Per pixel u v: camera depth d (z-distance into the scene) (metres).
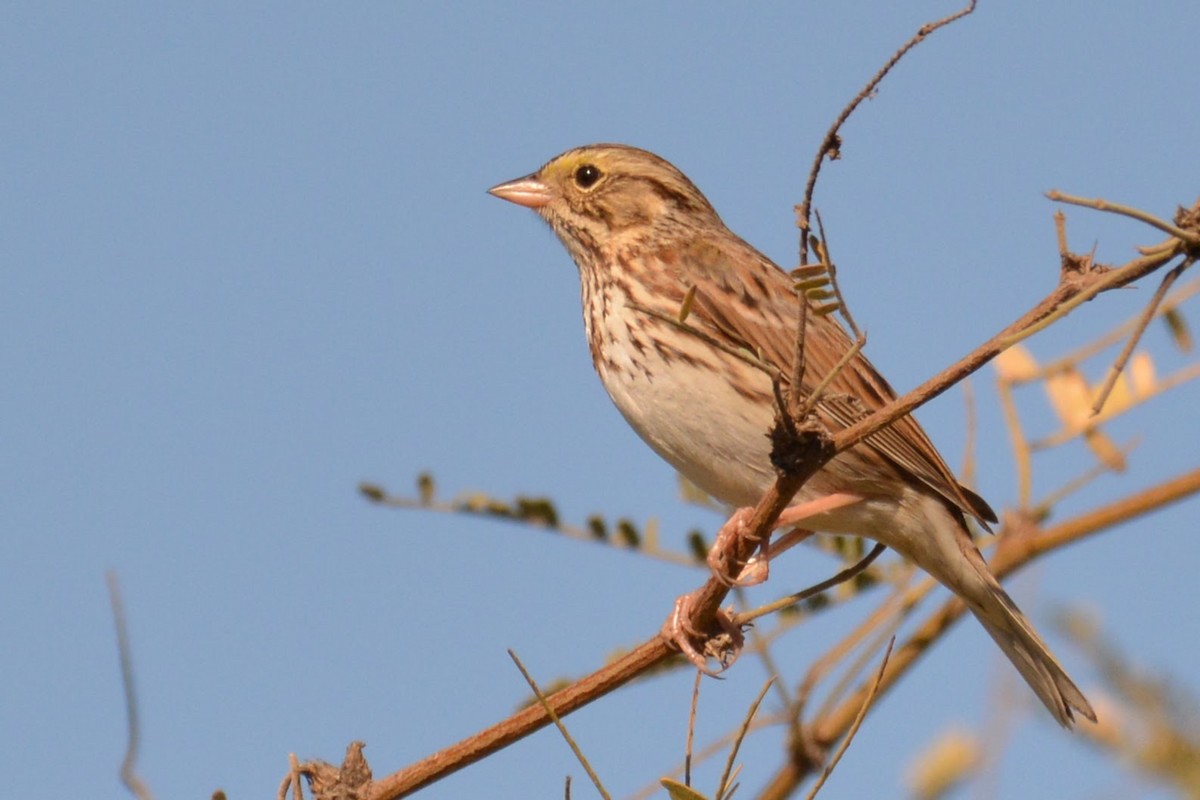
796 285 6.78
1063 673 10.91
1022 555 11.33
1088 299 6.38
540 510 10.99
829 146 6.61
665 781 6.51
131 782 8.30
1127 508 11.21
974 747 7.98
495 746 7.93
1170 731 7.32
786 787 10.77
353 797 7.77
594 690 8.42
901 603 11.24
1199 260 6.19
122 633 8.50
